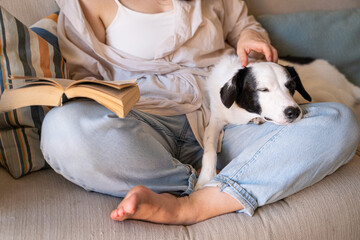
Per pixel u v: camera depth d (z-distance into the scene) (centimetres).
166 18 151
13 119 124
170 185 119
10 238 94
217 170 140
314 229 114
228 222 109
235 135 140
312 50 197
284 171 115
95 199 112
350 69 204
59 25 152
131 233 100
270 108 126
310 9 211
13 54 125
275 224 110
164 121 137
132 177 111
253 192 113
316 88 177
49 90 103
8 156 121
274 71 133
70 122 105
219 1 169
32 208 104
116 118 107
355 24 201
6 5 156
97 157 105
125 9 148
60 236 96
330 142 118
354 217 120
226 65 152
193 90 148
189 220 111
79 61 149
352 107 190
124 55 151
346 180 125
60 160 107
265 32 178
